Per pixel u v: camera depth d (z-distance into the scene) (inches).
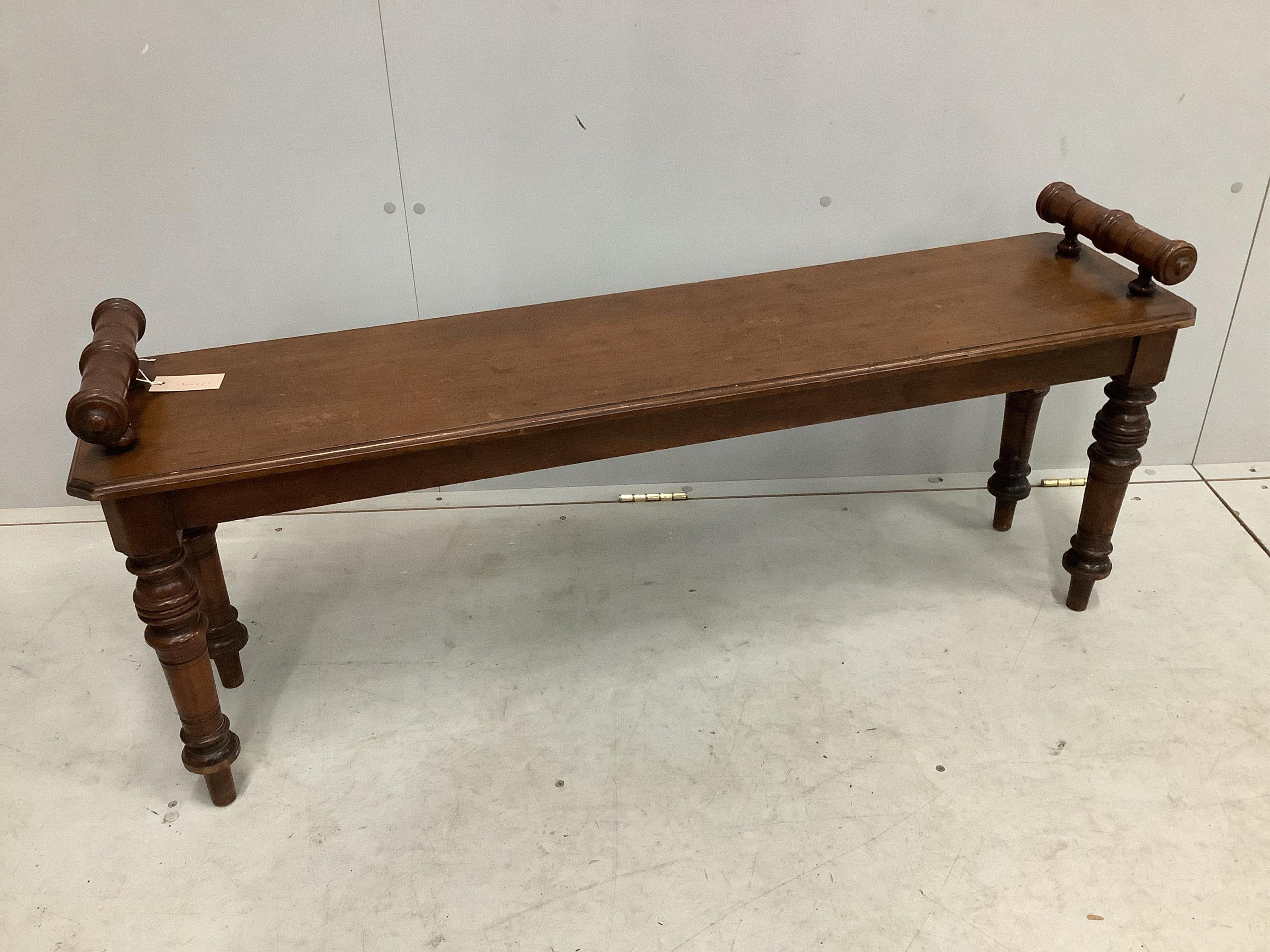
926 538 99.1
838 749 75.4
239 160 88.4
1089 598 89.5
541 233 93.5
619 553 98.8
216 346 98.1
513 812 71.4
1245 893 63.7
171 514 61.6
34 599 94.0
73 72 83.7
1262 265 97.3
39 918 64.7
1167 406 105.9
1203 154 92.2
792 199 93.2
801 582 93.6
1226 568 93.6
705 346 72.6
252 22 82.3
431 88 85.7
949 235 96.0
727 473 108.4
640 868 66.8
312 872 67.5
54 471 104.7
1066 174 93.0
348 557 99.4
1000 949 61.0
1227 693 79.4
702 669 83.7
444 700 81.6
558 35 84.0
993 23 85.5
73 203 89.6
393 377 70.6
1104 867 65.7
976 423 106.0
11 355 97.0
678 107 87.9
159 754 77.5
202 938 63.4
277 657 86.7
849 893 64.6
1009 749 74.9
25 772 75.7
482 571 97.0
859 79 87.6
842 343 71.8
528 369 70.8
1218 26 86.2
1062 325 72.5
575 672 84.0
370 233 92.7
